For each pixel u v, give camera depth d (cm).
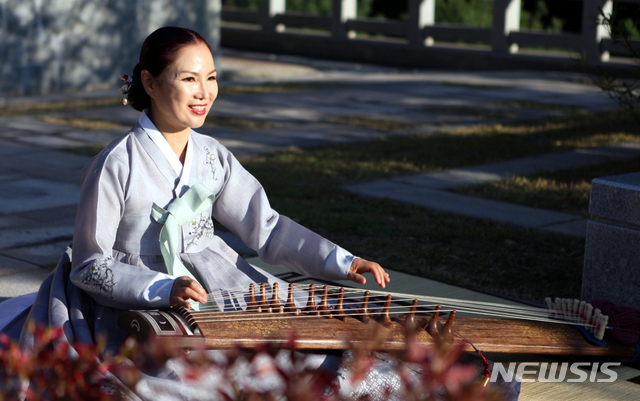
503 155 841
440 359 171
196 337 240
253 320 266
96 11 1379
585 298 389
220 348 245
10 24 1272
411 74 1747
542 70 1836
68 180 691
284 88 1403
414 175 739
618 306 349
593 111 1180
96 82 1405
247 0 2581
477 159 819
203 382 232
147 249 279
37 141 873
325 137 939
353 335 270
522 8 2427
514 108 1210
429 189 682
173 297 251
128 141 277
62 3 1332
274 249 308
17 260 467
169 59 270
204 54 276
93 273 261
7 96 1278
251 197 307
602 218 378
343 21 2142
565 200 648
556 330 324
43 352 176
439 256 491
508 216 598
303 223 556
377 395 252
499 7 1886
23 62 1299
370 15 2598
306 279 436
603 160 823
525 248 518
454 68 1975
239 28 2325
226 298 282
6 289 414
